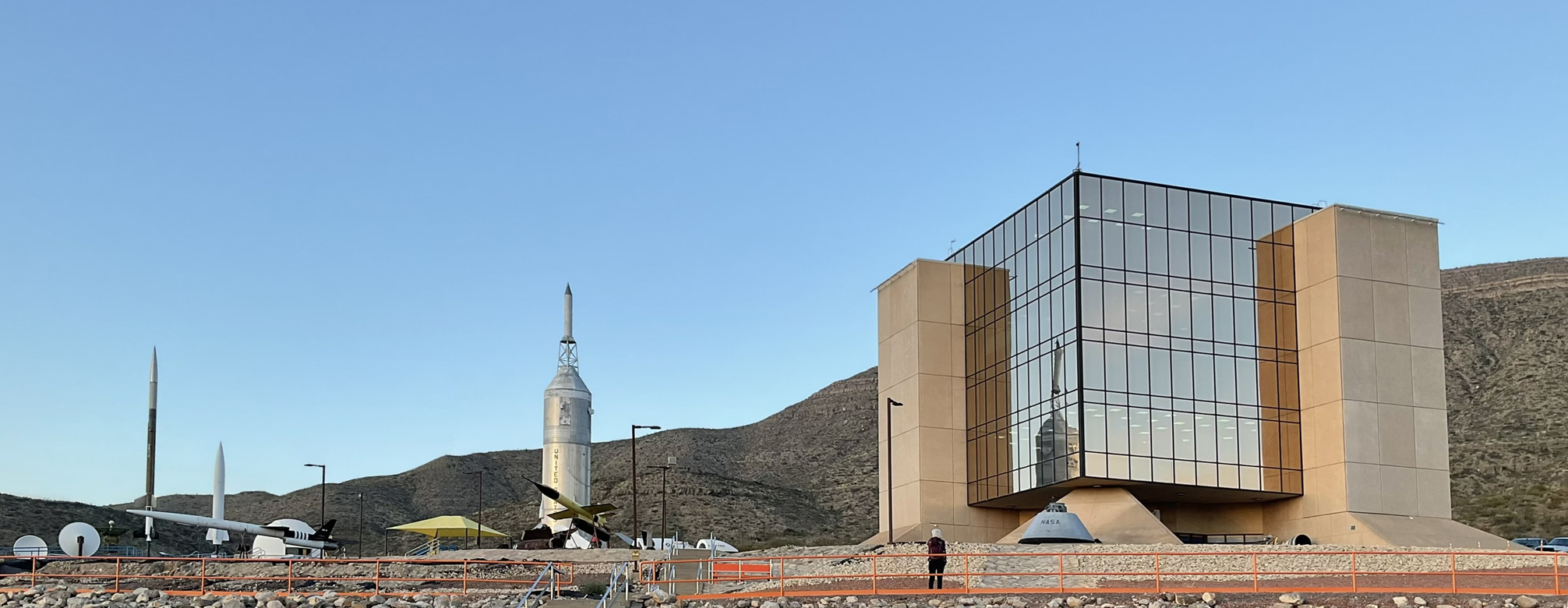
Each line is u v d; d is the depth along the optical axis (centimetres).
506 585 6066
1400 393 8388
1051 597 4412
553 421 11269
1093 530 7894
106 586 6006
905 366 9488
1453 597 4112
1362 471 8175
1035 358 8625
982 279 9338
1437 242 8706
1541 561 5656
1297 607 4109
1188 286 8488
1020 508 9194
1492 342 19000
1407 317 8506
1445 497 8350
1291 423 8550
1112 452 8094
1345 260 8438
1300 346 8644
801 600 4475
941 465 9169
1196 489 8256
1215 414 8381
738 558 6575
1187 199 8612
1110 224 8394
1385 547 7575
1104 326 8231
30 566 7700
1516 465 14362
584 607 4494
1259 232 8738
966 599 4403
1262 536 8712
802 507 16975
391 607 4891
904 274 9644
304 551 10212
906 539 8800
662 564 5400
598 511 9662
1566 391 16288
